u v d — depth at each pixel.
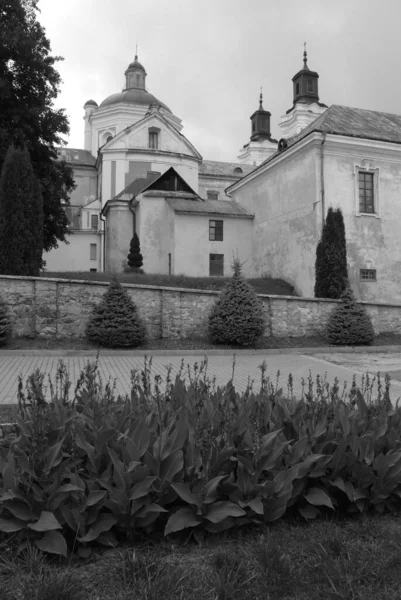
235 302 16.38
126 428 4.14
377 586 2.91
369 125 27.38
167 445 3.50
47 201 25.48
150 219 33.50
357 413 4.61
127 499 3.19
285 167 27.41
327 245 21.86
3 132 23.05
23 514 3.10
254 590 2.84
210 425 4.06
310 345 17.28
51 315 15.63
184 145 47.72
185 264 29.80
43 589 2.69
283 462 3.83
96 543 3.25
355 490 3.74
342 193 24.91
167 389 5.19
